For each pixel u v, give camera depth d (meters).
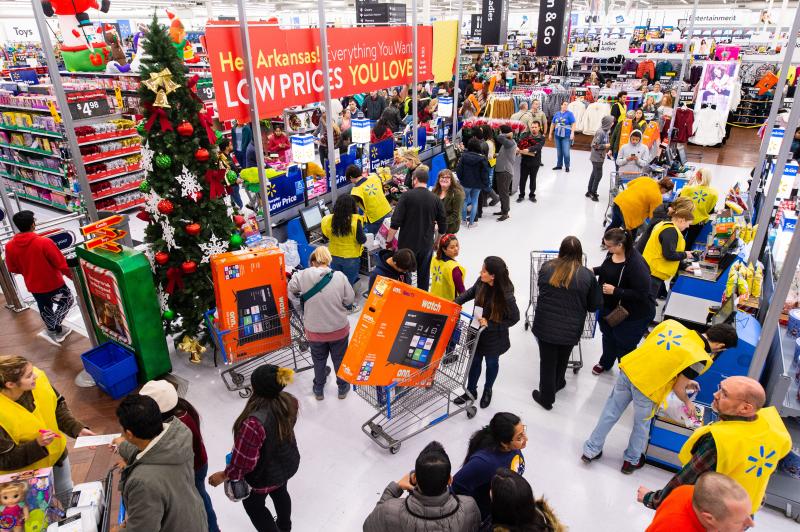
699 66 15.86
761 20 20.91
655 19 31.14
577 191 10.30
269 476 2.70
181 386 3.78
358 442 3.96
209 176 4.54
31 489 2.35
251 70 5.12
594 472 3.70
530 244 7.67
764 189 6.60
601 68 18.70
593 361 5.00
